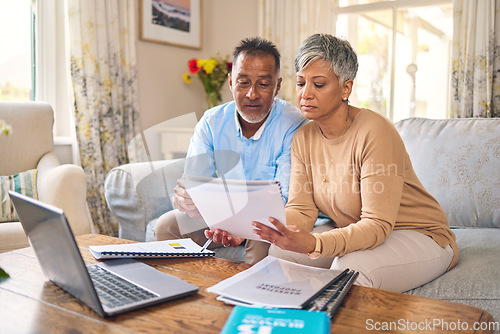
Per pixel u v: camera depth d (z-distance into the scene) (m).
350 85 1.46
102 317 0.85
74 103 2.98
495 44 3.13
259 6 3.84
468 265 1.47
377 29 3.70
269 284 1.00
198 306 0.91
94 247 1.25
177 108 3.97
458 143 2.02
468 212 1.95
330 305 0.89
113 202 2.23
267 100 1.75
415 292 1.35
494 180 1.91
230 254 1.86
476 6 3.09
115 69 3.24
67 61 2.97
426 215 1.50
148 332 0.79
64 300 0.94
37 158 2.50
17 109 2.47
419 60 3.56
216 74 3.84
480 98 3.11
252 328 0.76
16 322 0.83
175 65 3.92
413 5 3.51
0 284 1.04
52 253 0.91
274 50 1.76
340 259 1.28
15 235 1.88
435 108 3.53
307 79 1.42
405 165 1.50
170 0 3.78
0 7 2.87
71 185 2.14
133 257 1.22
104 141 3.18
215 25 4.23
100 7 3.09
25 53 3.02
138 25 3.54
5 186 2.20
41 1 3.01
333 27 3.87
